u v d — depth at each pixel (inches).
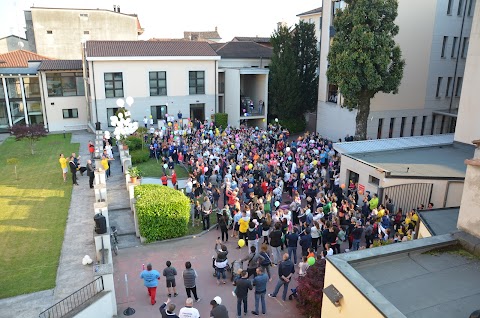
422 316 246.2
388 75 1034.7
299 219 657.6
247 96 1700.3
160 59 1429.6
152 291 485.4
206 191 792.3
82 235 666.8
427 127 1374.3
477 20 845.8
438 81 1349.7
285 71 1480.1
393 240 546.9
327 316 308.7
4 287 513.7
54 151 1228.5
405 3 1196.5
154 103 1472.7
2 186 911.7
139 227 661.9
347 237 628.1
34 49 2230.6
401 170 746.8
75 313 418.9
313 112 1598.2
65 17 2135.8
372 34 976.3
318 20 1839.3
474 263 309.4
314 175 848.3
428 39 1275.8
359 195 796.0
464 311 251.6
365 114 1090.1
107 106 1411.2
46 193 867.4
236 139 1118.4
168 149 1097.4
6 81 1501.0
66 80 1547.7
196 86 1524.4
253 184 796.6
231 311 476.7
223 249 527.2
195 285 489.7
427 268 302.4
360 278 274.1
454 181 690.8
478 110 867.4
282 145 1102.4
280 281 496.4
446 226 453.1
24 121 1556.3
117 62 1384.1
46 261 581.3
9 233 672.4
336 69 1061.8
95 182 848.3
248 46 1793.8
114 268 576.7
